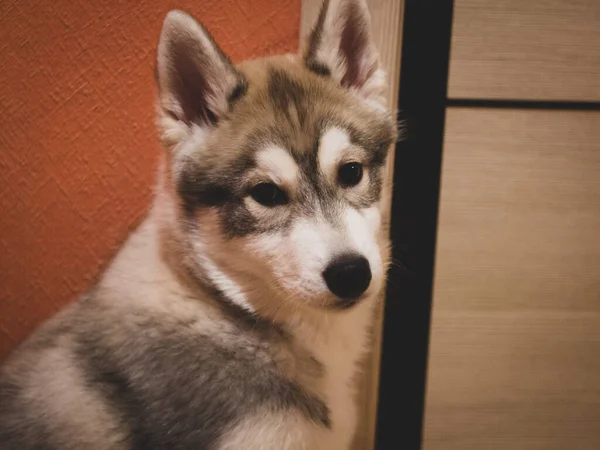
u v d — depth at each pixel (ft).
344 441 3.20
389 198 3.80
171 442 2.69
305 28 3.77
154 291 2.94
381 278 2.72
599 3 3.75
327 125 2.82
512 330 4.21
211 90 2.90
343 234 2.62
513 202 4.02
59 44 3.75
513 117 3.90
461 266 4.10
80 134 3.89
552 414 4.32
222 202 2.81
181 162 2.87
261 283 2.91
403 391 4.29
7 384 3.00
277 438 2.71
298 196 2.74
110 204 3.99
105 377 2.82
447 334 4.20
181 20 2.68
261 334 2.92
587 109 3.90
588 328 4.22
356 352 3.31
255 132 2.81
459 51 3.80
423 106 3.86
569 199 4.03
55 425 2.79
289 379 2.88
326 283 2.56
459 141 3.92
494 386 4.29
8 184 3.94
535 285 4.15
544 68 3.84
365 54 3.06
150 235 3.11
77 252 4.05
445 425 4.33
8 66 3.77
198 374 2.76
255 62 3.18
